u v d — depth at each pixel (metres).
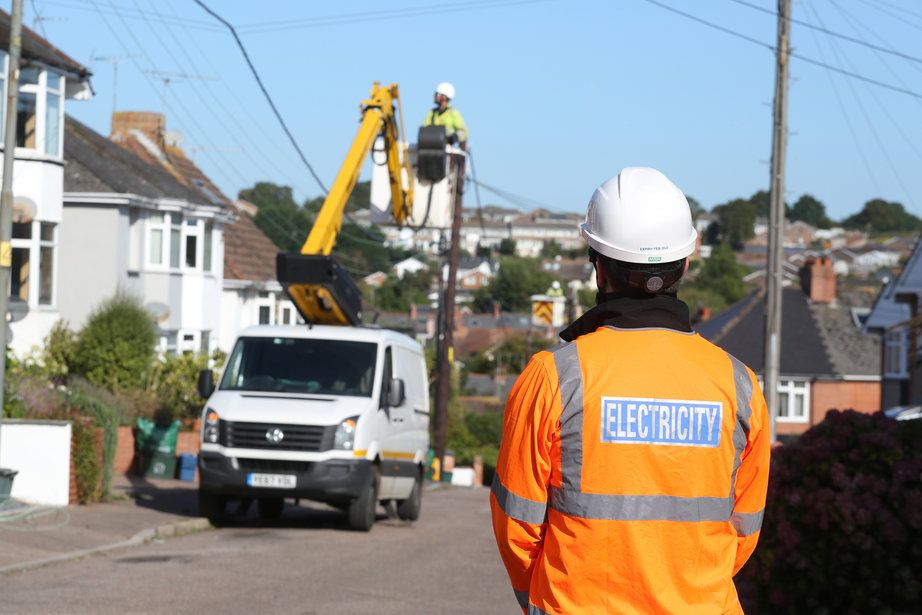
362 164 22.91
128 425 27.53
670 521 3.79
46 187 35.06
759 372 65.81
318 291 19.97
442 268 45.62
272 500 20.84
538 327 127.75
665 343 3.93
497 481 3.98
